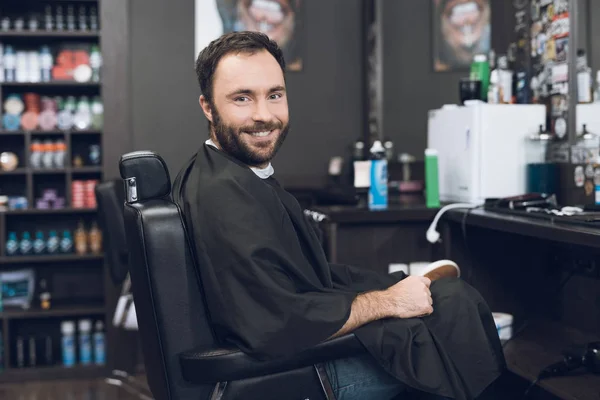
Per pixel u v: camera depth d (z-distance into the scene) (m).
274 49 1.88
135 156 1.76
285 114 1.87
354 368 1.83
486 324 1.85
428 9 4.57
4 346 4.34
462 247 2.91
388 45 4.56
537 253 2.93
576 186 2.70
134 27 4.61
